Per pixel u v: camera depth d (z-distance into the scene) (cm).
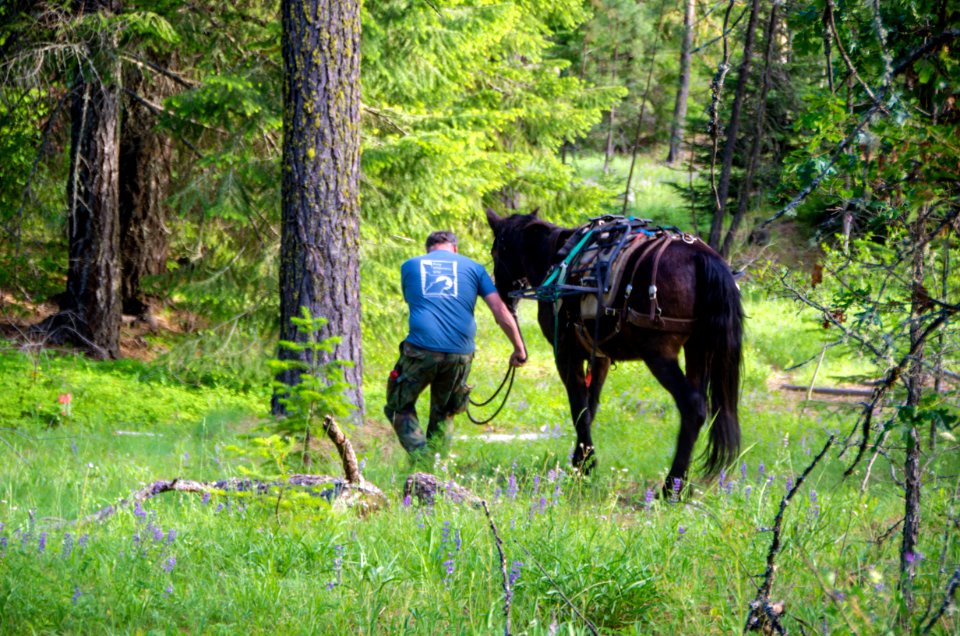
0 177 1553
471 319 926
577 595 498
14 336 1494
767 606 415
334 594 520
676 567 549
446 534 576
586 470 890
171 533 576
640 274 839
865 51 544
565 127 2067
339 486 733
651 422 1273
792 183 475
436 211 1557
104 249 1517
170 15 1423
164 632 468
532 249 1037
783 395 1573
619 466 952
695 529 629
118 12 1444
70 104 1580
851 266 572
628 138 4256
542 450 1019
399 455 989
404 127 1530
